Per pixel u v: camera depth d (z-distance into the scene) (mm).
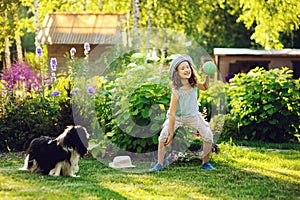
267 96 9414
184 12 17266
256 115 9516
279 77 9719
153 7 17156
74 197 4953
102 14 15445
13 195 4910
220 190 5543
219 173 6520
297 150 8664
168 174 6371
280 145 9055
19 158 7305
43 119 8094
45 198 4848
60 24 14984
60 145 6020
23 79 8594
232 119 9688
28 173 6055
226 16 22797
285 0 15188
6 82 8492
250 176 6375
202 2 17891
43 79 8805
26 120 8055
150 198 5066
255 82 9672
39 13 17953
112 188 5457
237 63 15625
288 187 5793
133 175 6254
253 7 15656
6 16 15125
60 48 14477
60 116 8172
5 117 8047
